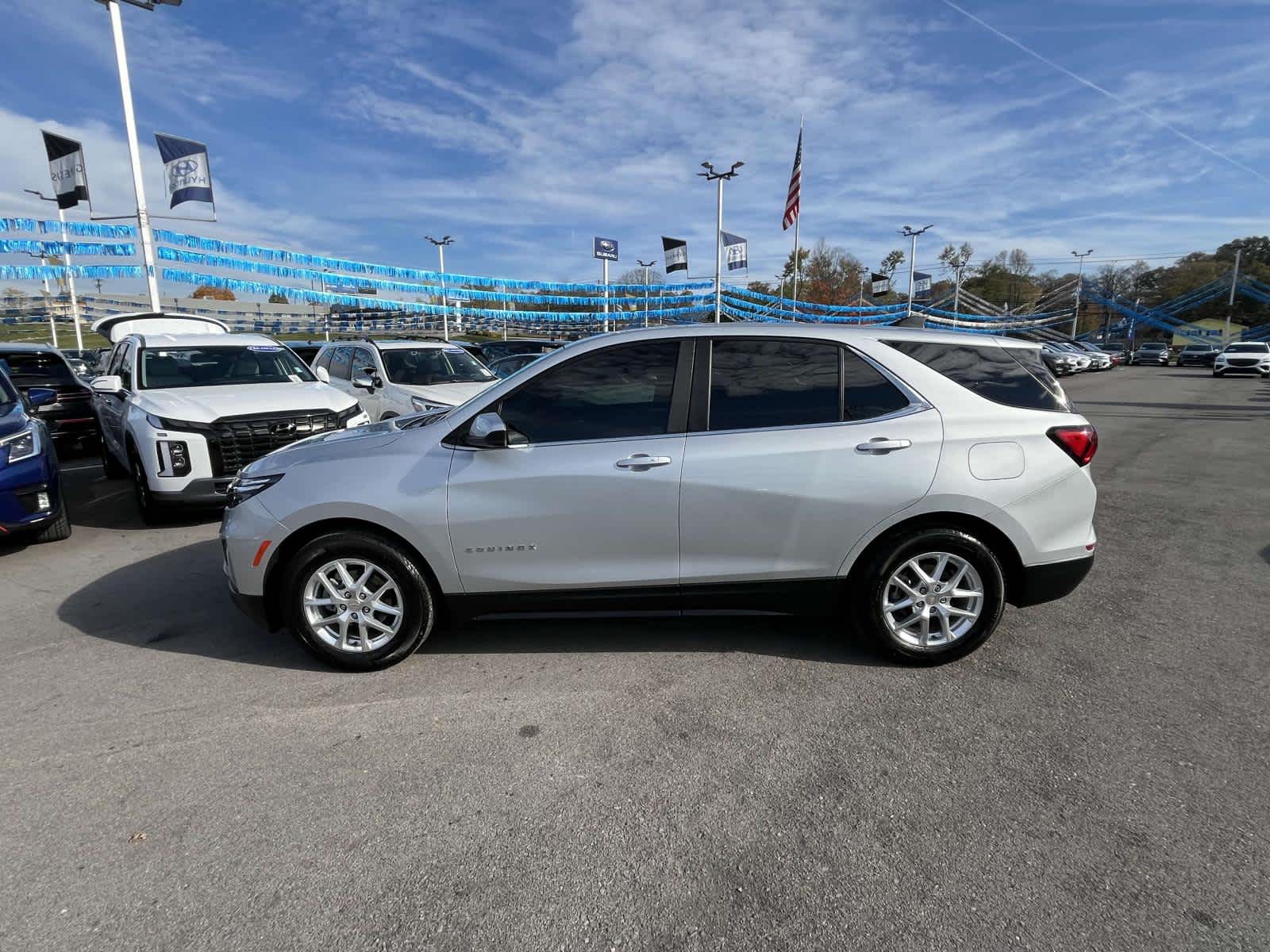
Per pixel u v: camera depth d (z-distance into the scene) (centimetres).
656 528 339
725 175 2498
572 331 2778
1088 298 7412
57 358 1045
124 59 1147
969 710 313
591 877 218
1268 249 8775
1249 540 570
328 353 1231
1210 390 2383
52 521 576
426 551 344
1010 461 339
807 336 351
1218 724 300
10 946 195
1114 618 413
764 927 199
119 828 243
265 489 353
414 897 211
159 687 343
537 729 301
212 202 1208
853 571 349
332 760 281
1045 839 232
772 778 266
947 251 8825
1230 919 200
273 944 195
